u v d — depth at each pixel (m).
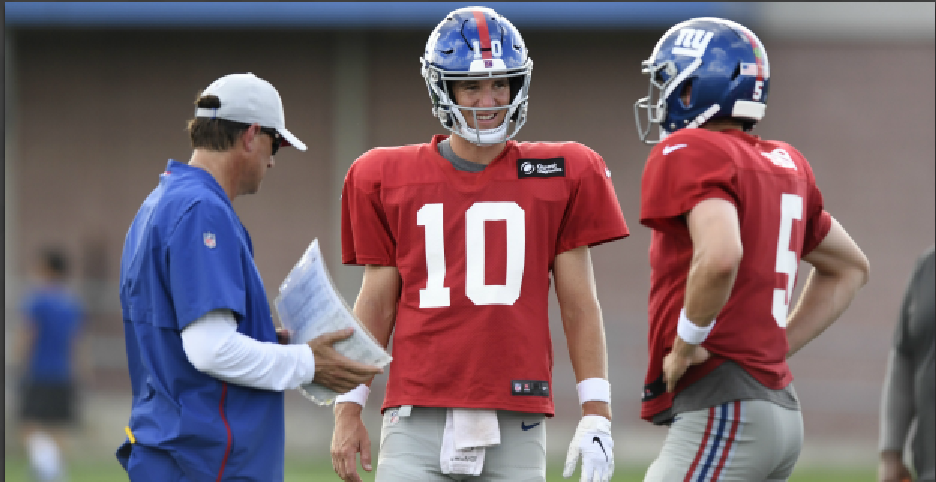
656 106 12.81
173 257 10.86
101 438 41.50
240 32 47.66
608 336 43.84
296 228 47.38
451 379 11.82
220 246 10.95
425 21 44.88
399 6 44.88
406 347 12.09
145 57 48.09
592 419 11.86
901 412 12.52
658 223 11.92
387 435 12.22
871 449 42.09
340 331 11.48
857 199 45.50
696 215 11.34
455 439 11.73
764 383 11.73
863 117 45.50
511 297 11.88
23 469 34.56
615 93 45.88
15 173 48.22
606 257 45.91
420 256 12.08
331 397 11.80
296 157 47.44
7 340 42.69
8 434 39.00
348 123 47.28
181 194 11.15
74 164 48.25
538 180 12.10
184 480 10.99
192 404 10.96
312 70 47.44
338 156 47.31
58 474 30.75
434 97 12.21
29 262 48.03
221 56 47.81
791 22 45.34
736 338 11.73
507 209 11.99
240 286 11.01
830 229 13.00
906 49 45.28
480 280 11.88
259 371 10.97
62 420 32.41
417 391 11.91
